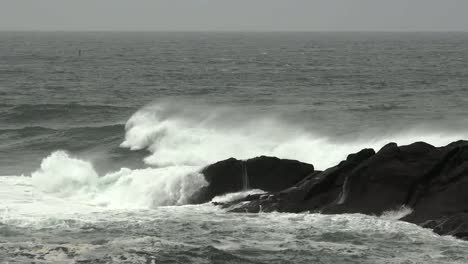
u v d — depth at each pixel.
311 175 57.69
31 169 76.62
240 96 143.00
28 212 54.78
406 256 44.00
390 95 143.00
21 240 46.97
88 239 47.34
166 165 78.75
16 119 114.69
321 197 54.78
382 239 47.28
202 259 43.50
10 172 74.88
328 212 53.00
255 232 49.03
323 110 109.06
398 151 54.53
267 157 60.12
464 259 43.44
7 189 62.91
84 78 197.00
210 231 49.41
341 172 55.59
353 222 50.59
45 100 141.62
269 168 59.84
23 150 88.00
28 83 179.38
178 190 60.50
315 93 149.50
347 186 53.88
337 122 95.75
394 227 49.44
